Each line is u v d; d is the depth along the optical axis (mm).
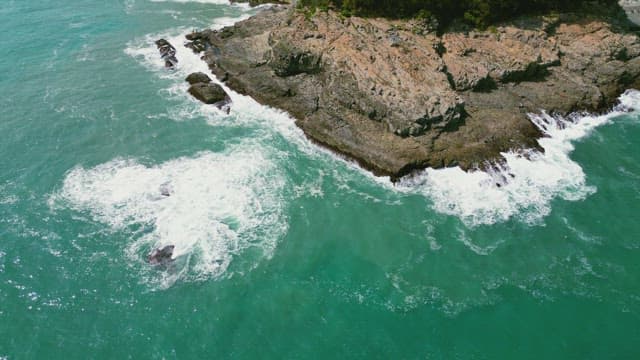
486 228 43094
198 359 33656
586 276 38688
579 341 34281
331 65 55156
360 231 43000
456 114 50500
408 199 46219
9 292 37750
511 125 53094
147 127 56281
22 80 64938
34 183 48094
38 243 41750
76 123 56656
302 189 47469
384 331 35281
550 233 42469
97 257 40531
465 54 58688
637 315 35750
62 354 33750
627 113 58250
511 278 38719
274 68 59500
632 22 76188
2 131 54875
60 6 90812
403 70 53188
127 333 35125
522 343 34281
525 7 63250
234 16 87562
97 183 48062
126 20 84938
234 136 54969
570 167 49750
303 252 41156
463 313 36312
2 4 90375
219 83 64188
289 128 55969
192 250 41000
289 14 66375
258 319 36094
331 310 36719
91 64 69625
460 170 48812
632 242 41500
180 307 36844
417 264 40031
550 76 59844
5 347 34062
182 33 79438
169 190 46938
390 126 50562
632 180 48125
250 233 42656
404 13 59875
